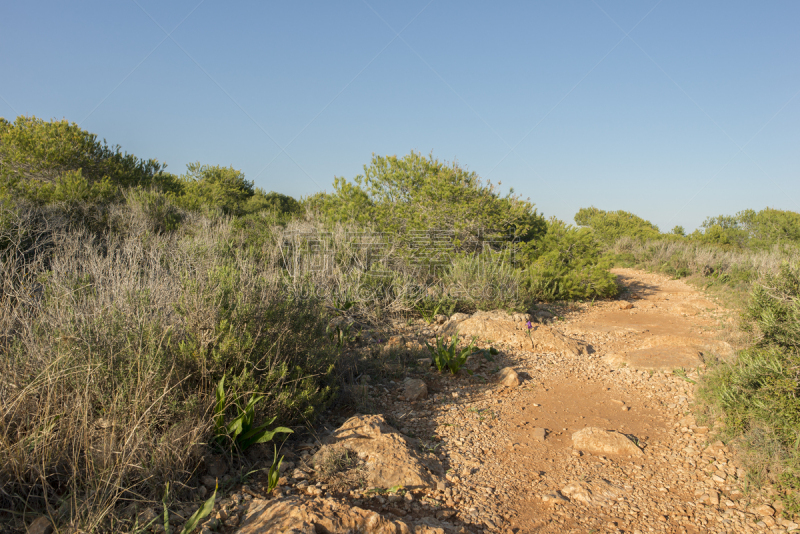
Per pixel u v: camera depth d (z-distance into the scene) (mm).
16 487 2268
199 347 3367
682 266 14898
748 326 4719
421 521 2549
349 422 3477
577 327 7758
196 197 14562
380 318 7645
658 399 4496
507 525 2570
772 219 20031
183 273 4953
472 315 7973
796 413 3004
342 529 2289
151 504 2371
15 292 3943
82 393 2754
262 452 3109
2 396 2553
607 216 28688
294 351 3926
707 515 2637
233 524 2352
